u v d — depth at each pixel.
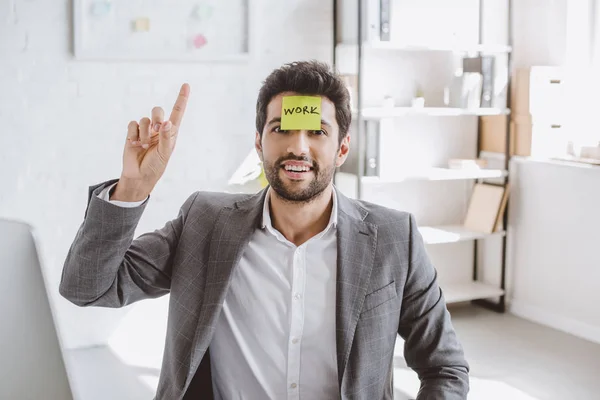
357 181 3.73
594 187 3.78
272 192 1.39
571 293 3.97
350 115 1.38
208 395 1.41
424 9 4.11
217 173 3.75
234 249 1.38
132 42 3.49
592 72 3.94
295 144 1.32
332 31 3.90
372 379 1.36
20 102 3.40
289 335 1.37
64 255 3.55
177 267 1.41
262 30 3.76
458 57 4.29
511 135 4.23
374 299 1.37
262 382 1.38
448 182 4.45
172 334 1.39
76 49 3.39
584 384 3.24
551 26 4.06
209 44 3.62
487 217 4.23
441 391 1.35
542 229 4.13
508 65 4.16
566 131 4.04
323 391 1.38
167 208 3.69
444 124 4.35
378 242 1.41
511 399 3.07
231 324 1.40
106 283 1.31
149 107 3.59
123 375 3.35
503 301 4.35
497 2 4.29
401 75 4.14
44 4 3.37
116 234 1.26
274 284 1.39
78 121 3.49
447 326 1.44
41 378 1.32
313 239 1.39
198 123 3.69
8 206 3.44
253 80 3.76
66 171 3.50
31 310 1.34
